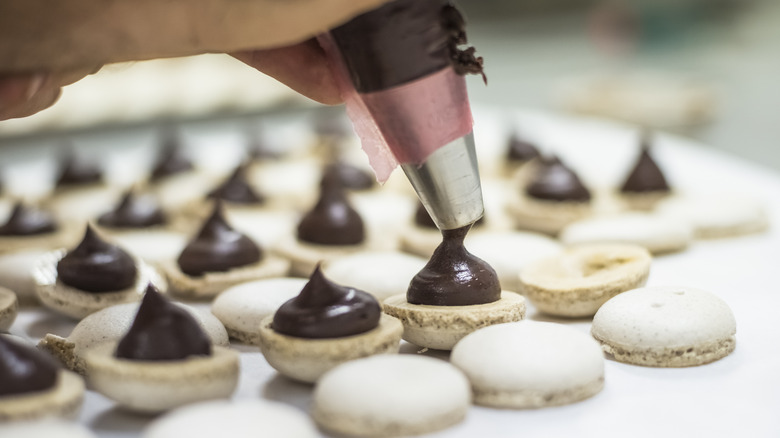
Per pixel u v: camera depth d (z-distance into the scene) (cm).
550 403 37
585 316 45
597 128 84
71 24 36
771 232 55
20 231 54
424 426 35
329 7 36
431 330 41
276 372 41
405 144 39
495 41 125
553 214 55
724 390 38
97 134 92
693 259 51
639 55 118
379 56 37
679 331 40
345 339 38
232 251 48
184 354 37
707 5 120
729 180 63
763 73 107
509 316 41
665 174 59
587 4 128
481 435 36
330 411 36
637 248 48
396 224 56
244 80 95
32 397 35
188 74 94
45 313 48
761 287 47
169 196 63
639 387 39
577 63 117
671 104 94
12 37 36
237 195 60
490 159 69
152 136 95
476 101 106
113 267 46
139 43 37
